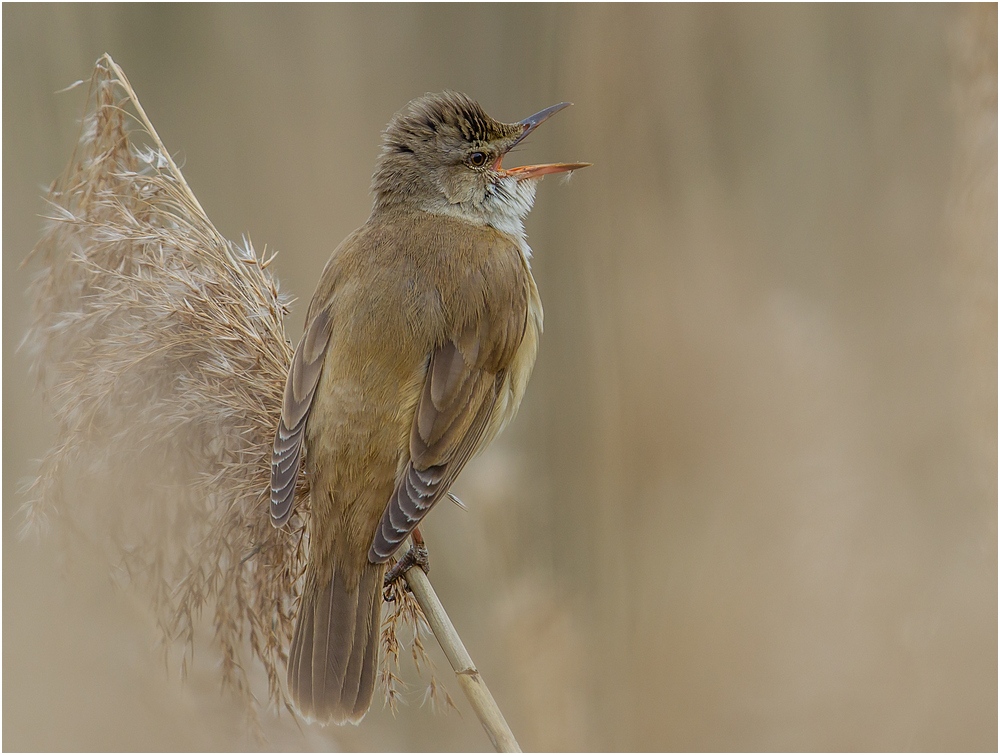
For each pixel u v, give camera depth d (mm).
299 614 7121
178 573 7105
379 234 8328
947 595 11039
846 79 14484
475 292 7992
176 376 7289
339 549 7168
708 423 12227
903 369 12789
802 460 11781
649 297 12828
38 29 11742
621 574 11719
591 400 12664
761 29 14031
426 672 7328
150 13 12750
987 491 10617
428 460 7434
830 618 11117
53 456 7145
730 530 11727
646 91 13281
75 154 7637
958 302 10391
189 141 12914
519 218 9281
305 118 13375
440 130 8867
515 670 9469
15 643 8781
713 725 10828
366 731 9172
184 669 7133
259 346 7492
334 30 13656
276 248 12773
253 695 7184
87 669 8508
